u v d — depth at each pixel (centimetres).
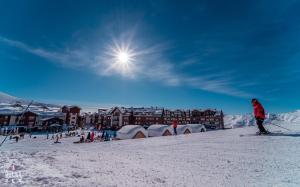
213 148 827
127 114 10162
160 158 654
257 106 1235
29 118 7575
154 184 377
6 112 7319
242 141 988
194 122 11169
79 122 10450
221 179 408
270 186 356
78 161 589
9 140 4378
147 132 2909
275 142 872
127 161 605
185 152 764
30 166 477
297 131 1257
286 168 464
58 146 1168
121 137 2655
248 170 468
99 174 438
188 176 433
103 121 10800
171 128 3100
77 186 344
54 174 414
